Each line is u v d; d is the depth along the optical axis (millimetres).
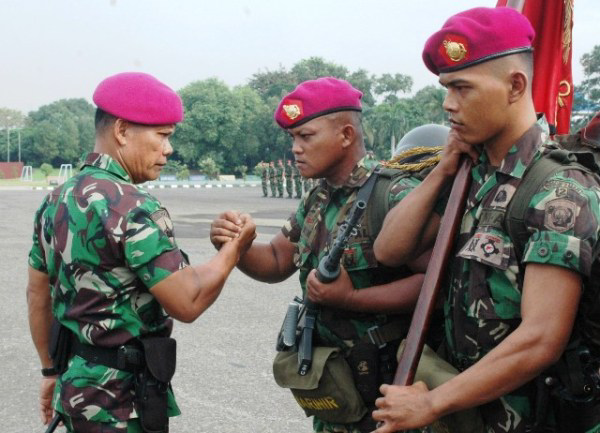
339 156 2338
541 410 1719
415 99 73250
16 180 69938
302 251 2453
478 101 1672
